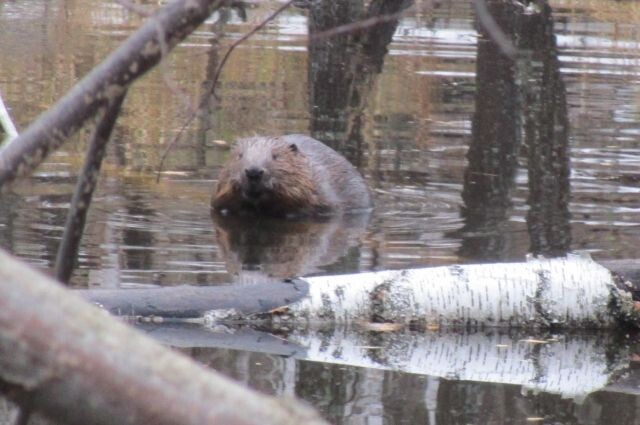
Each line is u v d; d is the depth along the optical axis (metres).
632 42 29.27
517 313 9.97
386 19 3.71
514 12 29.95
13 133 13.61
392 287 9.85
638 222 13.31
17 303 1.57
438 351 9.12
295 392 7.70
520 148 17.75
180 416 1.59
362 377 8.19
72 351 1.58
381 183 15.37
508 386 8.15
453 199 14.52
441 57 26.86
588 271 10.12
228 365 8.30
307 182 13.86
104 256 11.09
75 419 1.58
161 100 20.98
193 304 9.45
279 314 9.55
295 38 28.44
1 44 26.89
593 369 8.77
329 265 11.11
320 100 21.78
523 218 13.49
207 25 29.48
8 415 6.25
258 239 12.34
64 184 14.48
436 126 19.42
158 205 13.78
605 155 17.27
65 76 23.22
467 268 10.04
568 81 23.88
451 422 7.13
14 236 11.76
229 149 17.30
